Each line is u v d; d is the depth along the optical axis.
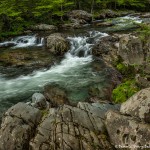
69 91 12.48
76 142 6.90
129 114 7.25
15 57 17.92
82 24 29.94
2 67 16.39
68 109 8.02
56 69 15.84
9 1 27.52
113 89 12.16
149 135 6.25
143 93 7.57
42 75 14.98
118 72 13.90
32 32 26.36
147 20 26.23
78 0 35.41
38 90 13.03
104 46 17.19
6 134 7.79
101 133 7.30
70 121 7.57
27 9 29.41
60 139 6.99
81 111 7.96
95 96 11.79
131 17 31.02
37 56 18.12
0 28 25.61
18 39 23.47
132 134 6.58
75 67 15.99
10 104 11.83
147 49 12.57
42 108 10.48
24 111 8.54
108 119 7.35
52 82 13.79
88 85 13.03
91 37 20.70
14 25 27.48
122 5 41.28
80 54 18.42
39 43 22.41
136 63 13.14
